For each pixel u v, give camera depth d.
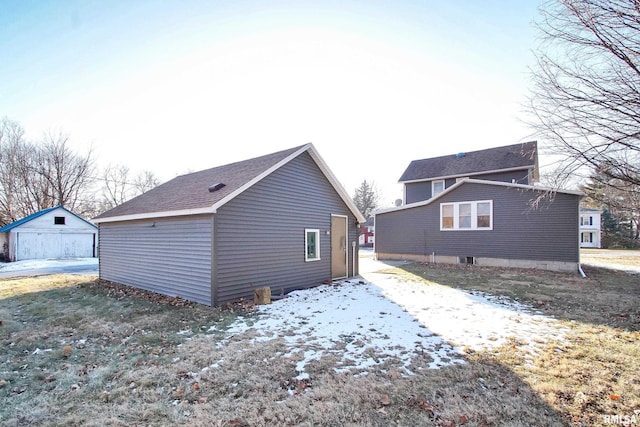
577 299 7.62
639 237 37.44
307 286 9.84
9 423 2.93
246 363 4.15
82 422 2.94
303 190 9.90
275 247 8.82
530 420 2.84
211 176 10.92
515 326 5.54
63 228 23.25
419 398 3.24
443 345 4.69
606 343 4.69
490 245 14.45
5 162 28.23
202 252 7.48
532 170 18.06
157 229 9.02
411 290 8.88
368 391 3.39
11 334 5.58
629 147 4.46
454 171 20.52
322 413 3.00
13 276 13.34
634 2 3.95
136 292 9.12
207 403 3.22
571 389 3.37
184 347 4.76
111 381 3.75
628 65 4.25
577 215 12.38
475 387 3.45
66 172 30.94
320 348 4.63
